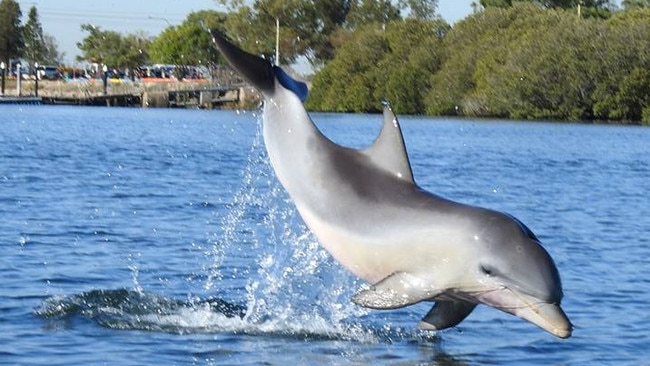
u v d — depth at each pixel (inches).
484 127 3218.5
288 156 518.9
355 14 4869.6
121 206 1051.3
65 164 1587.1
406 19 4281.5
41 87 5639.8
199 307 603.5
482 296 485.1
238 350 524.7
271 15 4468.5
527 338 558.9
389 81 3969.0
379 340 551.5
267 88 526.3
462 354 528.7
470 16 4018.2
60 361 493.7
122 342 530.3
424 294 488.4
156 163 1651.1
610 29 3700.8
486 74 3764.8
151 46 5905.5
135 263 730.2
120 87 5324.8
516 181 1502.2
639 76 3624.5
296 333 560.4
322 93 4148.6
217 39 523.8
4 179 1310.3
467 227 483.5
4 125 2871.6
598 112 3678.6
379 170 509.7
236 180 1369.3
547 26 3828.7
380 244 494.9
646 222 1039.6
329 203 507.2
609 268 757.9
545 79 3690.9
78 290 636.7
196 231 884.0
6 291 628.7
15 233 845.2
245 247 805.2
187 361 502.0
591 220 1051.3
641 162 1982.0
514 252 474.3
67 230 869.8
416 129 3061.0
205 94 4746.6
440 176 1544.0
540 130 3112.7
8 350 508.7
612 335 568.1
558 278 473.7
